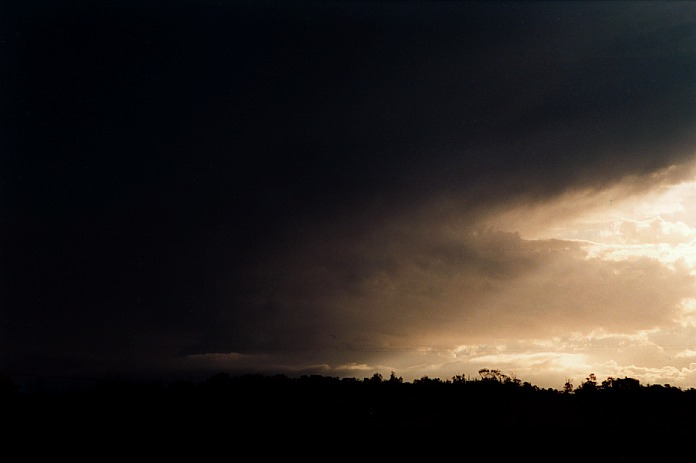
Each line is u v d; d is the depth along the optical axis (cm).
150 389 5594
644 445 4038
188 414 4866
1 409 4662
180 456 3788
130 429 4362
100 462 3616
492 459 3719
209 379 5953
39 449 3847
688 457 3756
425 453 3856
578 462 3662
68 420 4525
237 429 4400
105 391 5284
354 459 3725
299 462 3669
